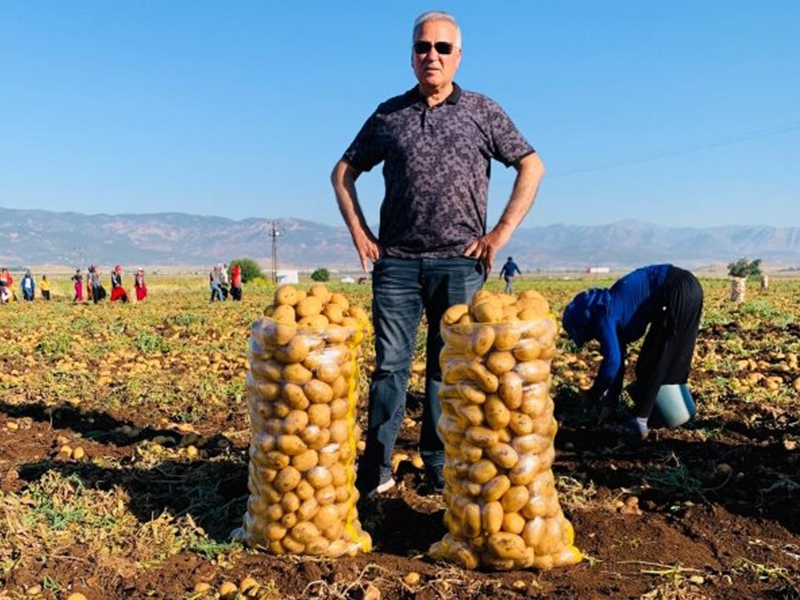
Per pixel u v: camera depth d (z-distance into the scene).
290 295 2.56
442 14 2.85
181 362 7.51
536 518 2.38
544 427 2.39
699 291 3.72
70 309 17.16
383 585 2.32
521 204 2.89
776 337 7.76
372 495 3.09
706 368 5.84
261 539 2.57
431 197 2.88
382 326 3.01
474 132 2.91
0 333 10.91
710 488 3.12
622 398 4.66
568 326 3.92
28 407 5.07
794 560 2.49
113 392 5.64
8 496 3.00
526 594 2.25
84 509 2.91
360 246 2.98
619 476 3.29
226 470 3.44
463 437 2.40
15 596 2.29
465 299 2.95
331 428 2.54
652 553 2.54
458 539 2.45
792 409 4.39
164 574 2.44
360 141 3.02
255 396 2.55
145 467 3.52
